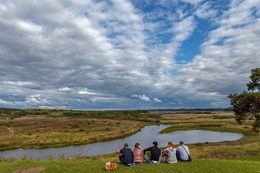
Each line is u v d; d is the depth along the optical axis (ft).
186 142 169.89
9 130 276.00
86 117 568.82
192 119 446.60
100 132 251.80
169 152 38.52
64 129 290.56
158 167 34.88
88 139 206.90
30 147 174.60
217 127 262.47
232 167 36.06
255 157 64.69
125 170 33.99
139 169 34.01
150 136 224.94
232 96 81.97
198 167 35.42
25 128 301.84
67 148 169.48
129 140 200.95
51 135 226.38
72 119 479.41
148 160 38.14
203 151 85.92
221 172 33.17
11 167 40.55
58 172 35.35
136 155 37.22
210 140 172.14
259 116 75.61
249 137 166.20
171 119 479.00
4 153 150.00
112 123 378.12
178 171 33.22
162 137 210.18
